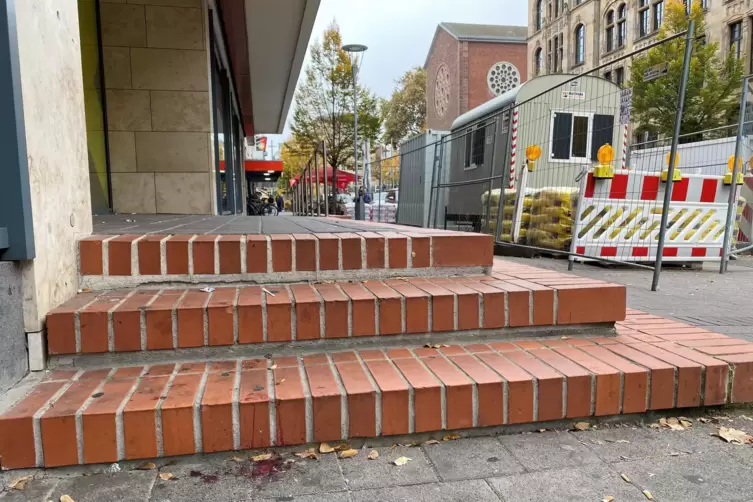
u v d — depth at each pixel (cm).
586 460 172
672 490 154
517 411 188
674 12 2233
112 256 223
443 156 1138
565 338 238
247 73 1130
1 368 165
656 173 650
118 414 158
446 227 1105
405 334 220
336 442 176
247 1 731
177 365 196
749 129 797
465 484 156
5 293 168
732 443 185
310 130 2350
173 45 600
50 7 194
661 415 204
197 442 164
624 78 3338
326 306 210
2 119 165
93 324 191
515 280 255
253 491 151
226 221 448
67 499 144
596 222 645
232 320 202
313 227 349
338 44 2242
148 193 610
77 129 222
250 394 172
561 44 4091
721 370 205
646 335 249
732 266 734
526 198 780
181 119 610
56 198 199
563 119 859
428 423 181
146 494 148
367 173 1738
